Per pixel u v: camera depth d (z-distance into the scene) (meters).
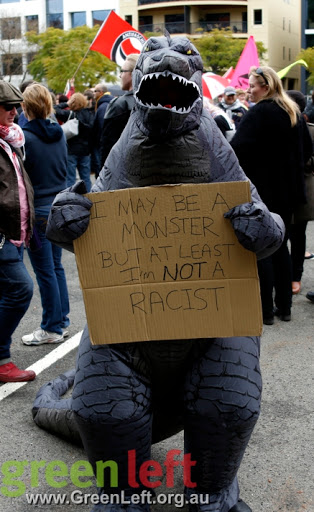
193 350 2.45
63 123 9.42
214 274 2.33
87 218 2.32
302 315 5.68
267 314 5.39
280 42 47.78
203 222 2.30
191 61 2.26
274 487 3.04
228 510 2.66
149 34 29.06
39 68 31.33
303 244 6.19
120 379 2.40
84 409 2.41
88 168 9.78
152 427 2.80
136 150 2.30
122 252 2.34
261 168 4.96
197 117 2.26
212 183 2.28
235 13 44.81
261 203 2.30
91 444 2.47
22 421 3.70
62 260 7.86
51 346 4.96
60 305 5.00
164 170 2.30
